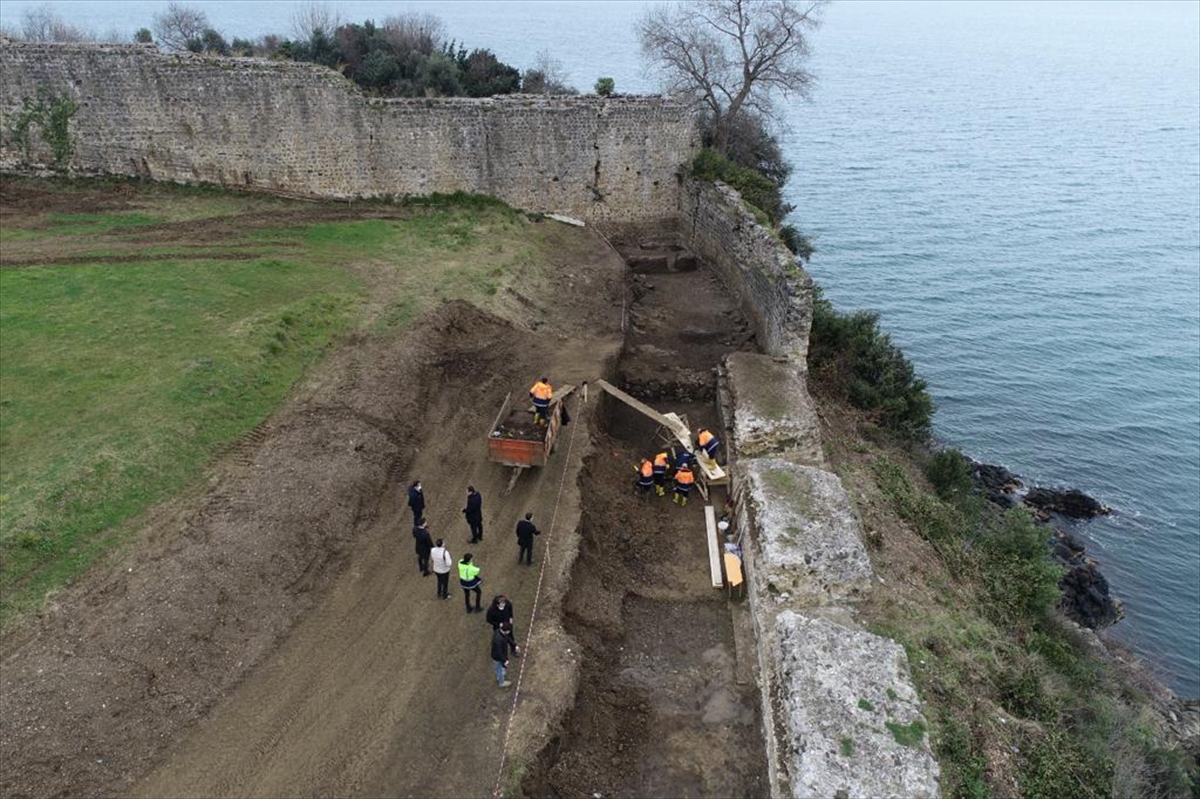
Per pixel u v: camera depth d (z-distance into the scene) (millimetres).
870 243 70625
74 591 15914
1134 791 16047
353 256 31719
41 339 23656
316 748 14055
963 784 13844
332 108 34938
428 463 22125
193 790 13195
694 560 20688
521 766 13789
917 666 16141
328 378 24031
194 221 33500
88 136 35000
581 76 160500
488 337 28516
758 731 15820
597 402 25734
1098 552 35094
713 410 28219
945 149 112500
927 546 21906
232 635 15820
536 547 19156
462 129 36312
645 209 40219
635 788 14609
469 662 15969
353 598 17359
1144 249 71312
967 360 50594
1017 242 72188
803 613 17172
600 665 16953
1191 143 122062
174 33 56406
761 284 31141
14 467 18438
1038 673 18281
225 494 18859
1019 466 40844
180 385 21859
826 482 19812
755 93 46906
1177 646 30500
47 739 13273
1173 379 48969
